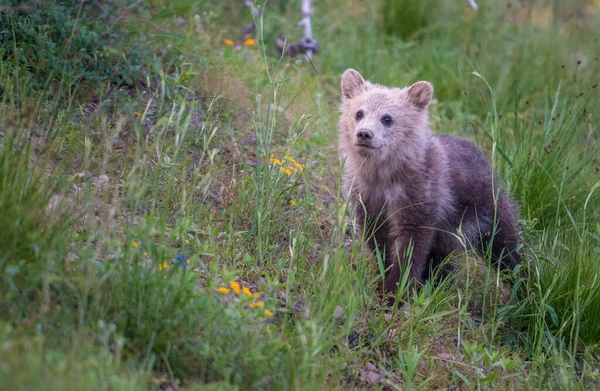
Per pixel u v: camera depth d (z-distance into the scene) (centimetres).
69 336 656
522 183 1206
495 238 1134
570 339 953
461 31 1825
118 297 707
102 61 1137
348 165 1091
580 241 1016
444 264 1080
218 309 749
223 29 1559
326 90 1577
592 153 1286
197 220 943
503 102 1541
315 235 1052
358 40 1739
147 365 682
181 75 1158
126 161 980
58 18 1106
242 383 705
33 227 723
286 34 1677
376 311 925
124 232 848
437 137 1162
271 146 1202
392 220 1065
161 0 1385
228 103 1234
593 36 1875
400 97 1078
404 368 823
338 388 752
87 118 1062
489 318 1016
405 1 1836
